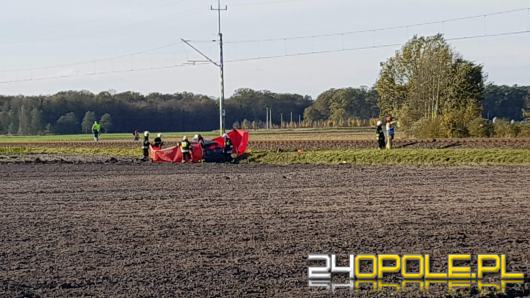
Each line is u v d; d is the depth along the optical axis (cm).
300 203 3055
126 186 3962
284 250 2025
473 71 9175
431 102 9194
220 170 5112
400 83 10744
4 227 2525
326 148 6556
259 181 4141
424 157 5422
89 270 1820
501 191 3359
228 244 2128
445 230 2295
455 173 4391
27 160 6488
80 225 2545
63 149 8350
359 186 3725
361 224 2439
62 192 3694
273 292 1591
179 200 3253
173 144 8381
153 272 1784
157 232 2361
